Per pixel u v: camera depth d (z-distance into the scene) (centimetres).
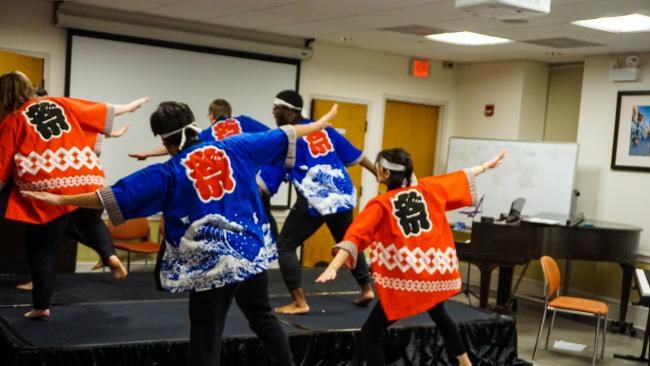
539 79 832
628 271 645
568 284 708
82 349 333
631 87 715
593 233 602
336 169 430
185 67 710
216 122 446
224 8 617
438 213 363
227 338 371
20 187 337
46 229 363
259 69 752
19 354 321
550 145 751
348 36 732
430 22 612
